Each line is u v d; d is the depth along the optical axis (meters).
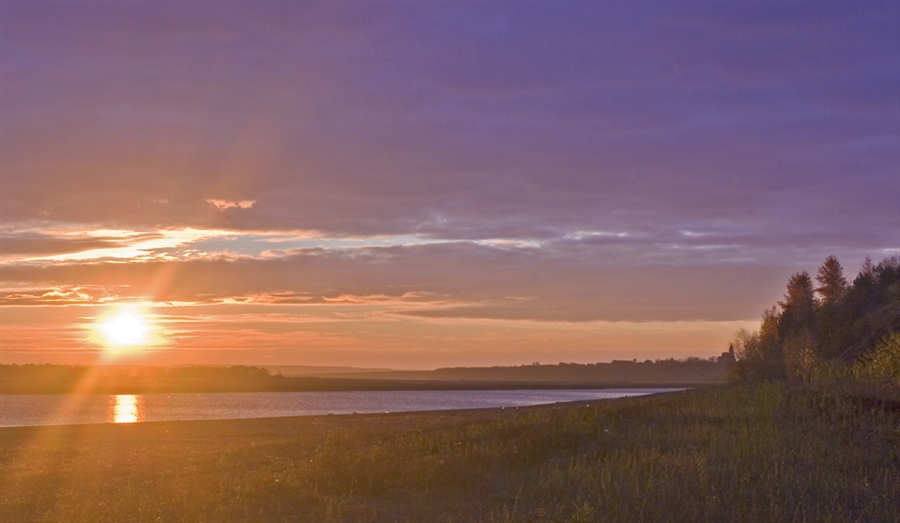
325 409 89.00
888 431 16.31
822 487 12.38
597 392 172.62
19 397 121.06
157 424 48.16
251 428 43.22
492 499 13.27
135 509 13.87
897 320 41.31
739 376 54.56
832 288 80.12
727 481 12.80
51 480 19.80
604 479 13.05
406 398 134.25
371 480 14.57
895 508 11.27
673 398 29.48
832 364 27.52
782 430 17.20
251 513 13.03
